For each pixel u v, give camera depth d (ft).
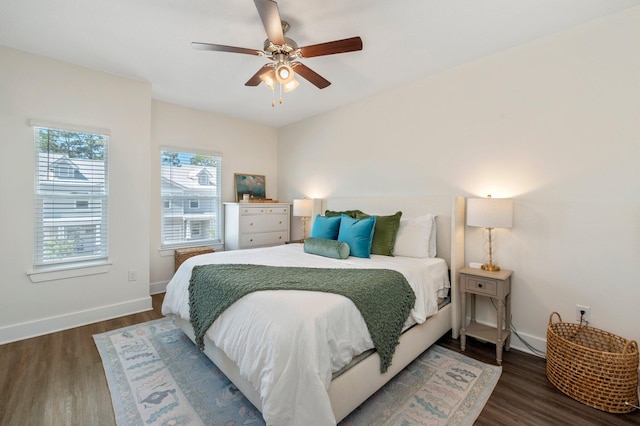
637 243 6.31
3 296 8.03
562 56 7.16
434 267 8.31
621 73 6.41
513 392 6.12
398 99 10.66
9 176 8.07
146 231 10.51
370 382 5.48
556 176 7.32
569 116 7.10
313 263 8.02
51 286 8.73
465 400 5.82
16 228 8.20
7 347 7.75
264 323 4.92
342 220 10.11
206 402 5.71
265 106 12.89
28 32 7.29
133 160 10.13
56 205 8.84
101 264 9.53
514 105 7.95
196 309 6.80
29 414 5.35
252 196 15.33
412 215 10.10
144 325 9.23
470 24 6.88
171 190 12.93
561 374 6.15
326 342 4.60
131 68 9.27
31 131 8.35
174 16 6.61
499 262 8.30
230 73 9.59
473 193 8.82
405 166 10.52
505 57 8.07
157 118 12.32
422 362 7.25
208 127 13.80
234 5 6.23
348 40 6.05
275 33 5.73
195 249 12.91
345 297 5.34
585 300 6.97
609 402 5.54
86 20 6.78
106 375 6.56
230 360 5.86
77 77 9.02
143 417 5.29
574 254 7.10
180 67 9.18
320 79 7.70
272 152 16.43
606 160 6.64
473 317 8.82
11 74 8.04
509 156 8.06
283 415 4.19
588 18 6.66
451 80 9.19
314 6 6.20
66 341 8.12
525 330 7.88
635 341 6.00
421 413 5.44
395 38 7.45
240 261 8.20
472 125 8.77
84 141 9.27
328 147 13.52
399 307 6.35
